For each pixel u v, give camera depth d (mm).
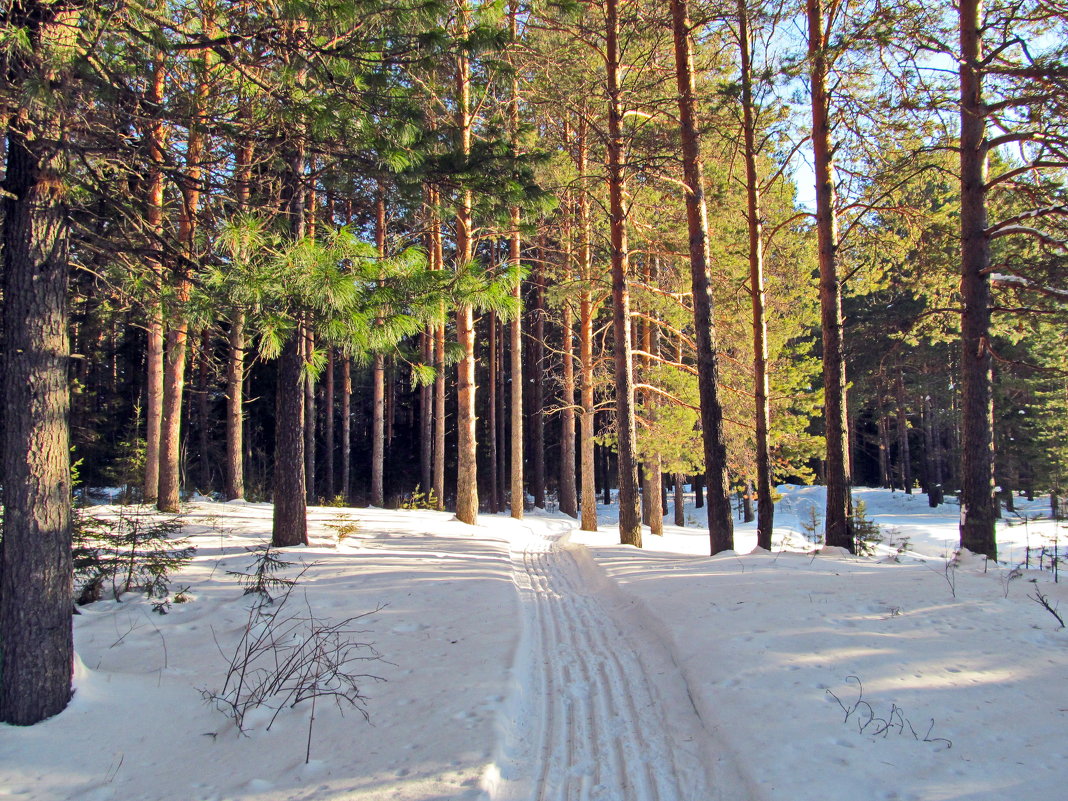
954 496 34594
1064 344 21219
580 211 17141
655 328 21344
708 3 11727
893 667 4816
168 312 7113
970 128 9859
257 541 11430
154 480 15820
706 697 4648
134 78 5598
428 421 28141
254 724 4605
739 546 18859
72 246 5594
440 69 6590
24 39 4371
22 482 4461
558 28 12367
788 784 3436
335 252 5668
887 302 29156
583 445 20750
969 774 3400
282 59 5863
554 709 4926
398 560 10438
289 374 11055
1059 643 5078
